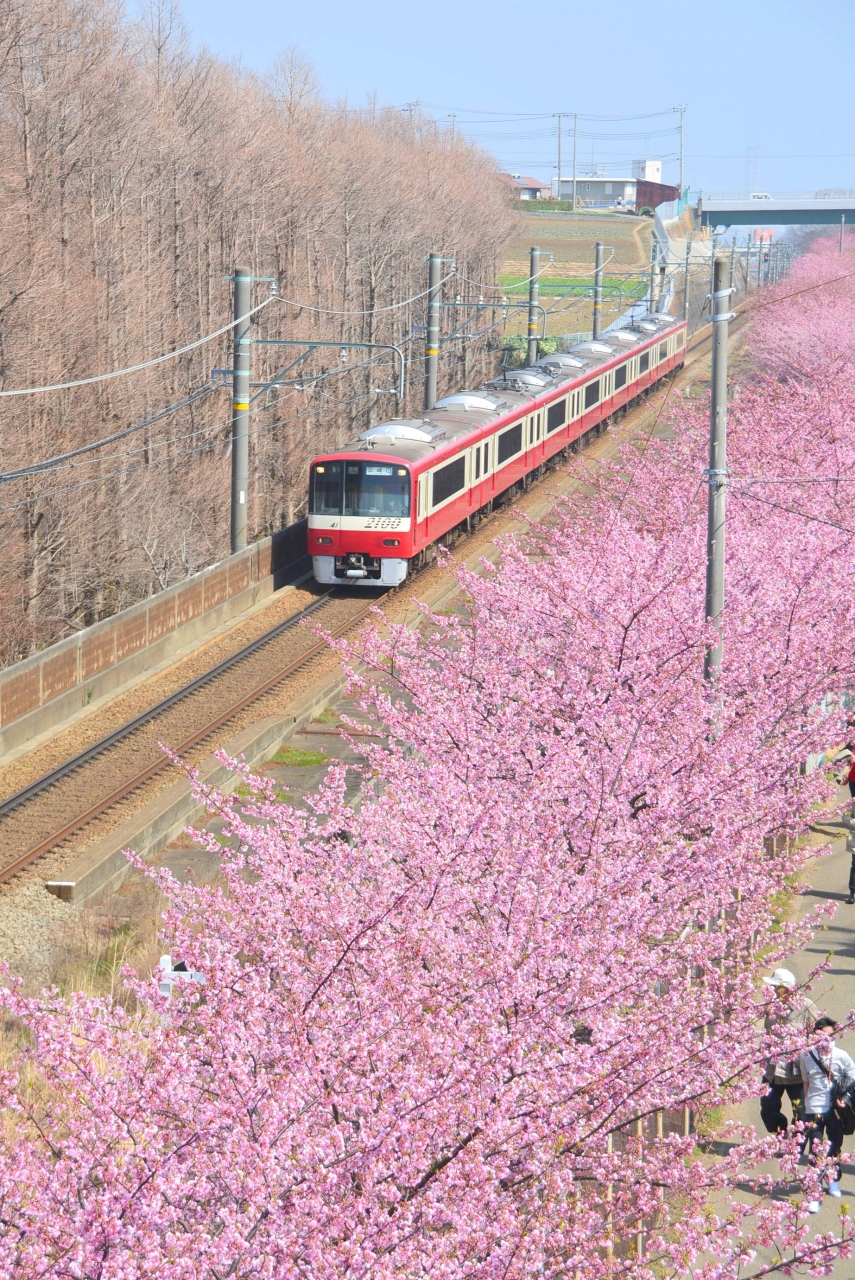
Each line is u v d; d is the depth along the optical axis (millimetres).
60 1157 11883
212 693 44219
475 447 63812
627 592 29531
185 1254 10547
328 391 99812
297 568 60094
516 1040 13000
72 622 67250
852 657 29516
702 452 56625
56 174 73312
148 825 33375
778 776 25531
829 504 46938
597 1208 14305
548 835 18703
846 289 140500
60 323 66312
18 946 27109
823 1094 20094
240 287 53938
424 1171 12156
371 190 117125
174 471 77125
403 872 17125
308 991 14094
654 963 16781
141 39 95812
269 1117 11633
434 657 28844
